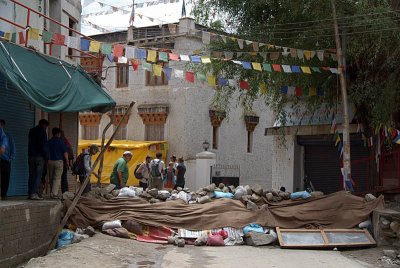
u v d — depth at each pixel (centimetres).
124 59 1288
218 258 1015
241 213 1243
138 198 1259
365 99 1474
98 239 1101
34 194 1188
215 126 2862
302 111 1869
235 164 2942
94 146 1464
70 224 1176
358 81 1494
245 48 1554
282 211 1257
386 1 1383
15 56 1103
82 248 985
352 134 1764
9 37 1168
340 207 1259
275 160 2036
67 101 1162
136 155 2661
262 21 1557
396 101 1488
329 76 1524
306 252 1111
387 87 1440
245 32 1554
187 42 2622
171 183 2189
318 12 1421
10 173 1250
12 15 1304
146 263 937
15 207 908
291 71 1356
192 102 2748
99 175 1402
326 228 1225
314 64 1509
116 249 1024
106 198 1270
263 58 1471
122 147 2659
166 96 2795
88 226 1177
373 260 1047
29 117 1410
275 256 1050
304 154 1991
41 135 1213
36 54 1183
